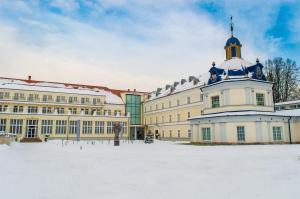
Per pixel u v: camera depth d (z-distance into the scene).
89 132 63.28
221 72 42.47
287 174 11.54
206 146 33.09
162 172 12.57
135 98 84.94
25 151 26.77
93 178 11.14
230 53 45.59
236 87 38.88
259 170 12.73
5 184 9.62
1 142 32.97
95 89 84.88
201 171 12.73
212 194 8.29
